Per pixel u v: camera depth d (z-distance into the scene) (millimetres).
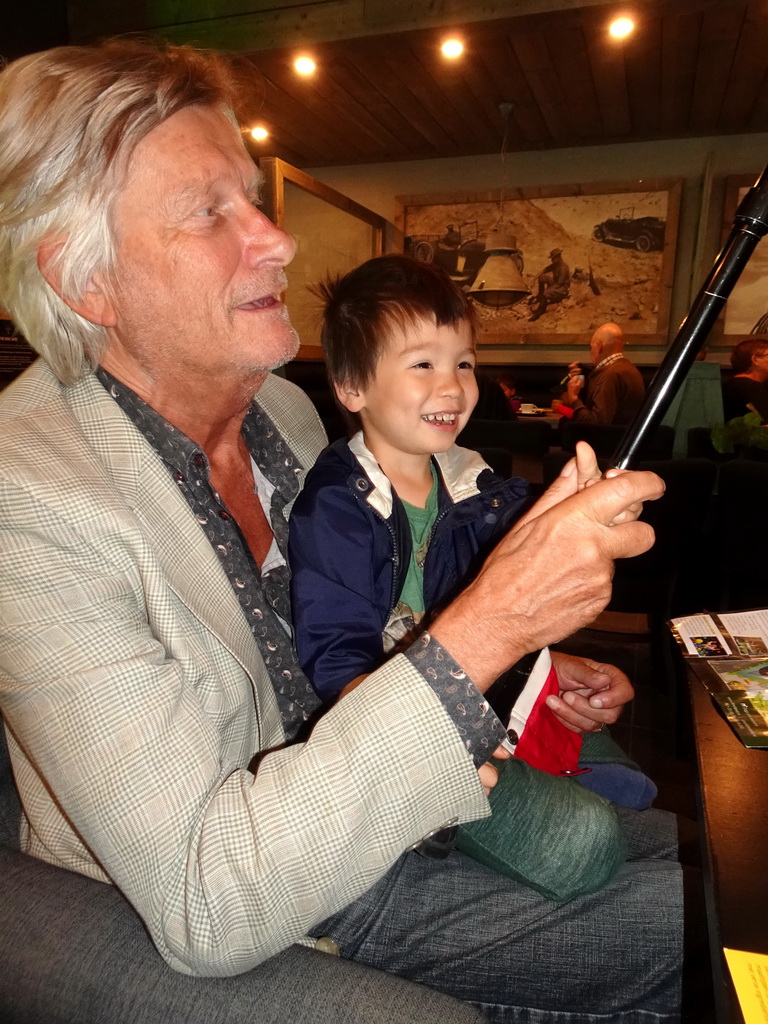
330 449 1203
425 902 865
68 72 736
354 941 854
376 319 1138
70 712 650
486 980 822
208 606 788
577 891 839
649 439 729
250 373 850
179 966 628
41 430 764
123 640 688
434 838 867
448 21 4449
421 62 5152
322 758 646
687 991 792
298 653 1013
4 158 744
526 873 851
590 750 1141
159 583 737
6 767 943
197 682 764
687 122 6551
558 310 7359
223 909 611
